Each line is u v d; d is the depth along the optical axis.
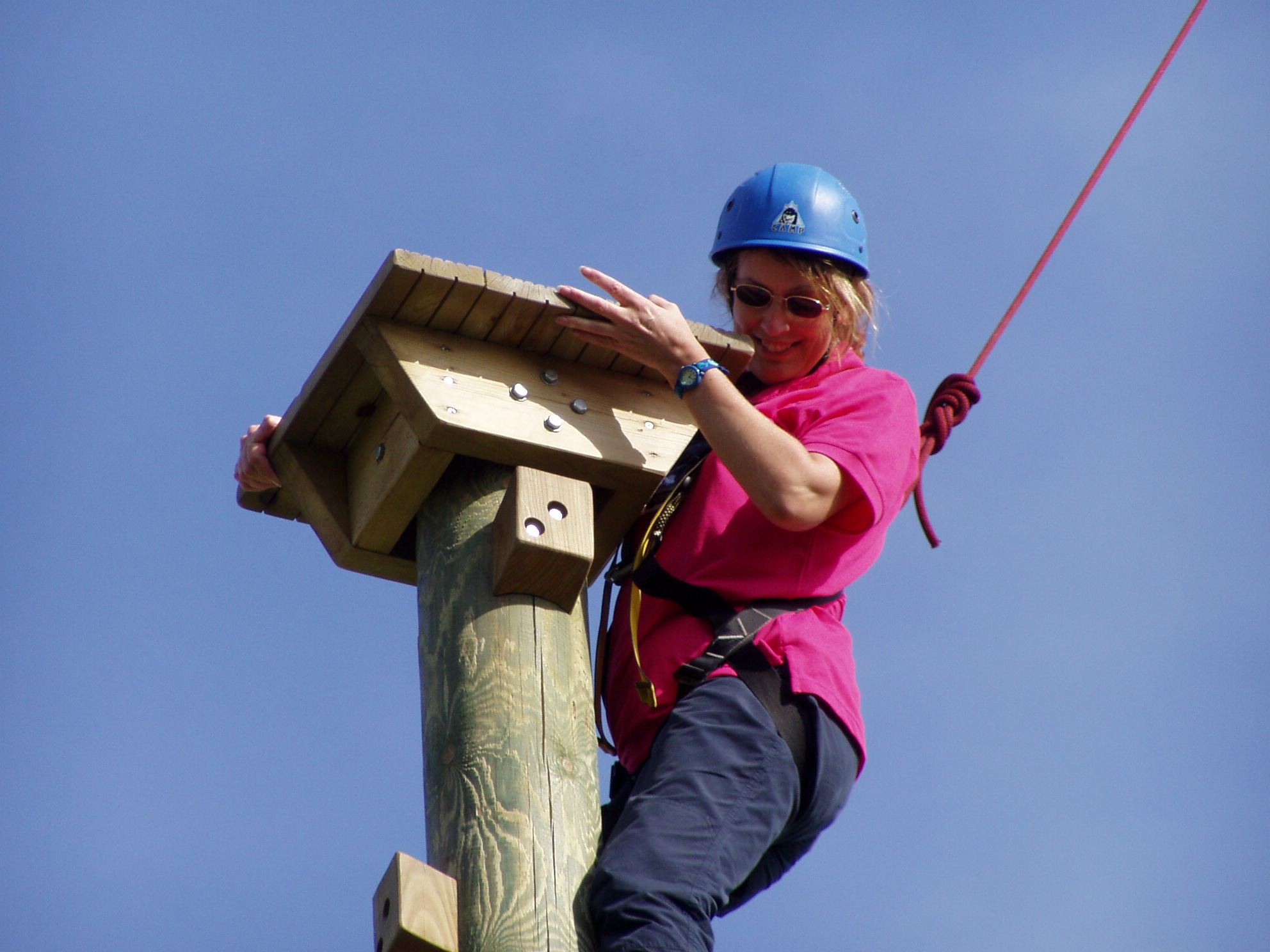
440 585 7.83
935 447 9.73
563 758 7.31
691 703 7.49
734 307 8.95
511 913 6.82
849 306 8.74
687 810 7.04
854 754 7.73
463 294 7.83
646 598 8.05
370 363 8.09
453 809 7.19
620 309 7.88
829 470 7.64
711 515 7.95
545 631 7.60
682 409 8.48
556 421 7.97
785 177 8.89
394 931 6.68
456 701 7.43
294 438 8.95
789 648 7.61
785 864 7.82
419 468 7.98
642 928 6.72
